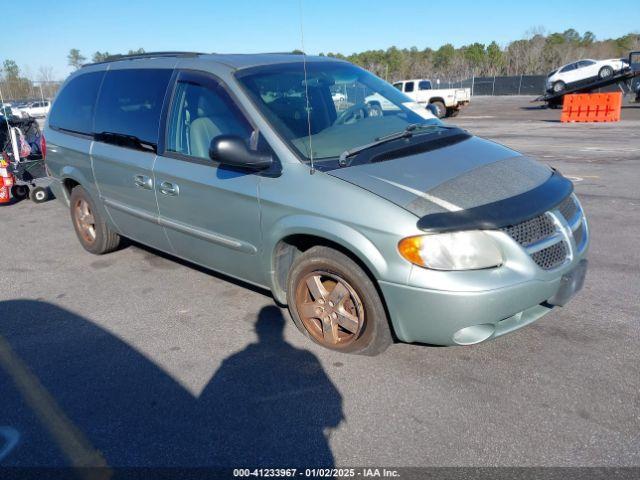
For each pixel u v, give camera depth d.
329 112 3.89
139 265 5.29
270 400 3.02
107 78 4.97
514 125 18.98
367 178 3.12
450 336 2.92
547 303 3.11
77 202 5.57
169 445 2.70
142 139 4.37
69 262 5.50
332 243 3.27
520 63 67.88
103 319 4.14
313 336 3.57
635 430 2.64
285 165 3.36
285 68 4.04
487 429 2.69
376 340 3.21
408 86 27.23
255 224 3.53
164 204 4.22
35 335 3.92
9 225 7.12
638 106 24.80
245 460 2.58
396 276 2.89
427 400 2.94
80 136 5.17
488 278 2.80
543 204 3.05
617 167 9.46
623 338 3.48
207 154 3.84
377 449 2.60
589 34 83.62
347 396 3.01
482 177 3.21
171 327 3.95
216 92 3.84
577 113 18.84
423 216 2.84
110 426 2.87
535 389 2.99
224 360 3.46
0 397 3.17
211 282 4.75
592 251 5.16
